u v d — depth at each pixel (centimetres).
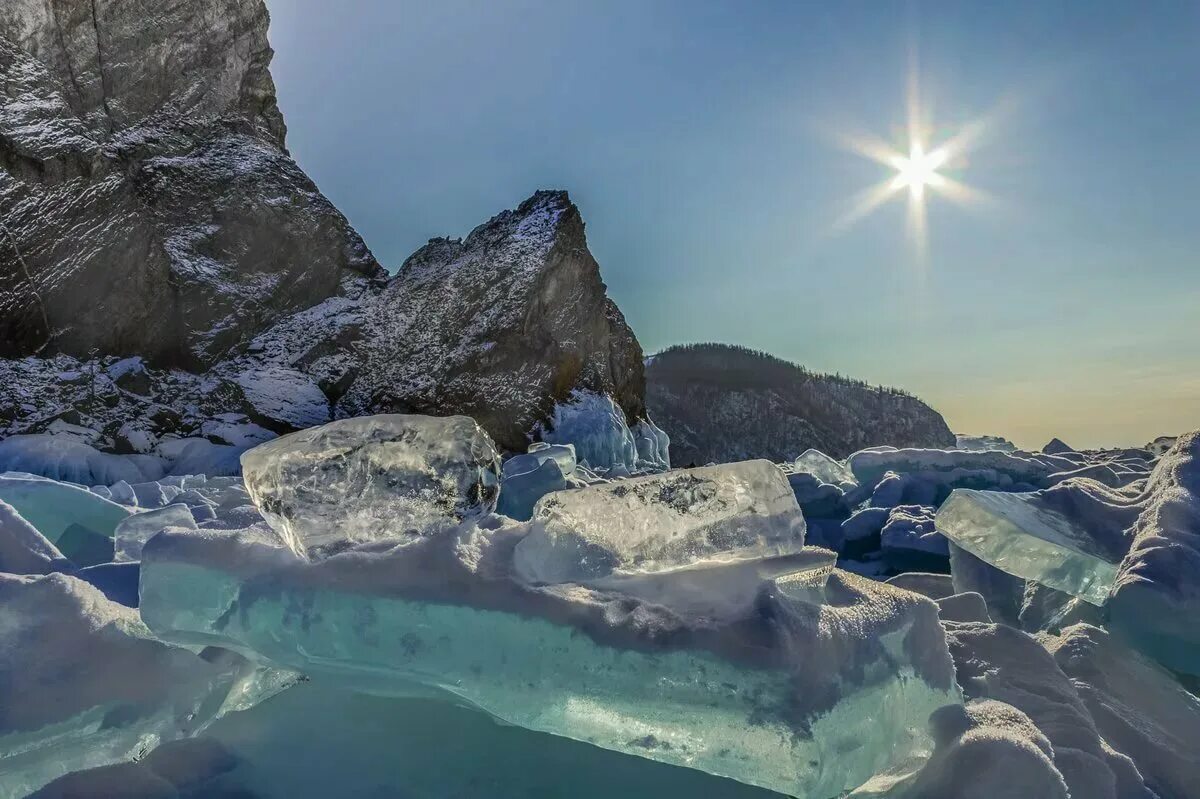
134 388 1570
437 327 1941
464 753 260
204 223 1866
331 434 262
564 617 228
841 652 228
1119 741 304
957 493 443
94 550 522
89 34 1809
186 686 265
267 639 250
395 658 239
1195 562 356
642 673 221
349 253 2105
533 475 734
